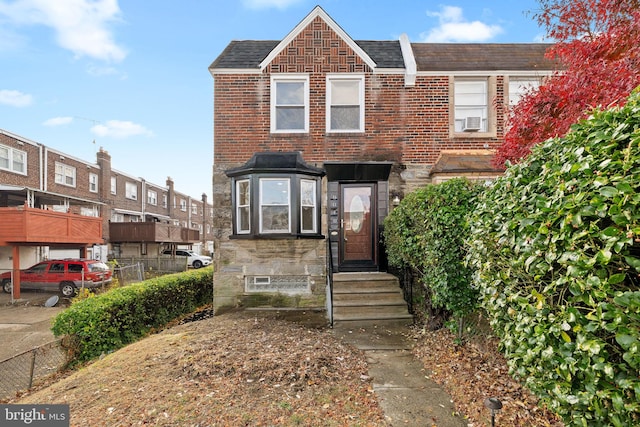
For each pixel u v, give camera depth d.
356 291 6.96
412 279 7.00
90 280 13.48
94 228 17.27
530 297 2.32
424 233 5.03
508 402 3.34
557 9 4.92
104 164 24.83
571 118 4.30
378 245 8.30
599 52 4.12
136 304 7.11
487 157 8.22
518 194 2.64
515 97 8.62
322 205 8.33
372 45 9.54
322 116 8.48
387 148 8.49
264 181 8.15
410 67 8.37
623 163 1.73
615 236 1.66
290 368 4.12
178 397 3.52
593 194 1.81
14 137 17.64
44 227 13.88
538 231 2.17
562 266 2.03
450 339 5.11
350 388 3.77
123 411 3.32
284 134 8.44
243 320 6.87
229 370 4.11
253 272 8.20
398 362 4.56
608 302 1.70
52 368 5.94
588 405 1.85
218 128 8.42
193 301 10.01
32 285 13.71
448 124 8.52
